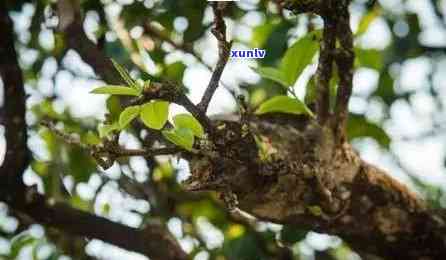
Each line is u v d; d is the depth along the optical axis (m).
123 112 1.45
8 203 2.30
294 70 1.75
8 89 2.24
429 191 3.17
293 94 1.75
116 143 1.44
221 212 2.87
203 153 1.51
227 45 1.41
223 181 1.63
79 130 2.75
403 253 2.01
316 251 2.82
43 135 2.80
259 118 1.83
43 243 2.80
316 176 1.71
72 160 2.78
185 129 1.46
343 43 1.63
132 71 2.52
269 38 2.29
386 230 1.96
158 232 2.41
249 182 1.67
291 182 1.73
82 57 2.28
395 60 2.68
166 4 2.46
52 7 2.57
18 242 2.79
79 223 2.34
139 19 2.53
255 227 2.70
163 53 2.63
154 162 2.80
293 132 1.80
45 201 2.32
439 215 2.10
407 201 1.96
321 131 1.77
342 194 1.86
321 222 1.89
